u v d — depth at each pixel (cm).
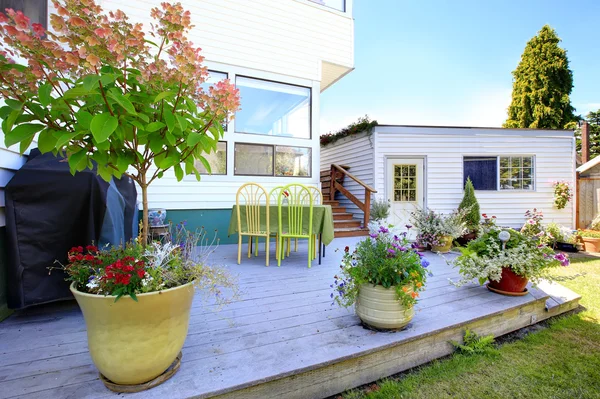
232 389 124
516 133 655
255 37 492
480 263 248
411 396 151
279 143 504
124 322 114
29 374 131
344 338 167
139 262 118
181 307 128
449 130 639
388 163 630
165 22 116
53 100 101
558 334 225
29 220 180
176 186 439
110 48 104
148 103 120
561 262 243
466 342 195
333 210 660
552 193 663
